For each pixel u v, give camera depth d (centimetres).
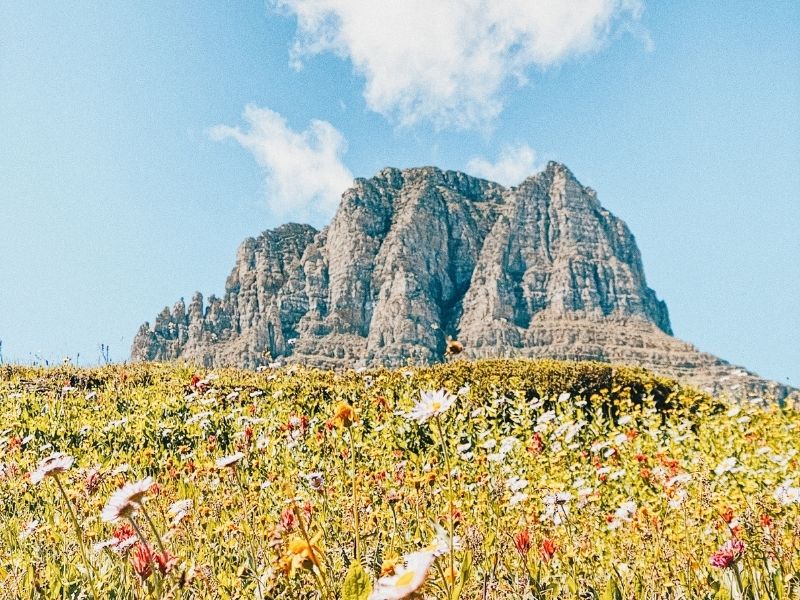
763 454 777
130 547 314
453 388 1344
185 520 431
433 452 926
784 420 1005
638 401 1389
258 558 343
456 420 1051
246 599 299
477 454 919
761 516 389
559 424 1110
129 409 1332
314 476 458
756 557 342
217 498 514
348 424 257
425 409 250
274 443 867
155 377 1750
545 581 310
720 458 815
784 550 349
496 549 331
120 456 964
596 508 571
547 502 471
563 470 805
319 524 361
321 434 764
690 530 439
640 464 736
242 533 388
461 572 221
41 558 412
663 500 576
